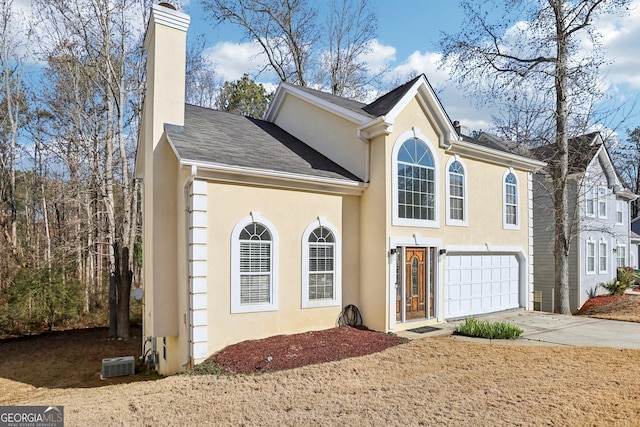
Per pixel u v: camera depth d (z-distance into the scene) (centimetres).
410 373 775
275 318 1031
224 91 3269
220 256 950
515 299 1644
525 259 1673
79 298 1836
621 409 581
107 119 1800
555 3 1734
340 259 1179
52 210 2642
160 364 1133
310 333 1054
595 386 681
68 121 2020
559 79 1773
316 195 1140
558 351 933
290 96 1583
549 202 2184
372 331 1134
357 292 1220
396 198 1191
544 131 1995
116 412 625
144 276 1287
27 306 1661
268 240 1036
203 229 922
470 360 855
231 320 958
